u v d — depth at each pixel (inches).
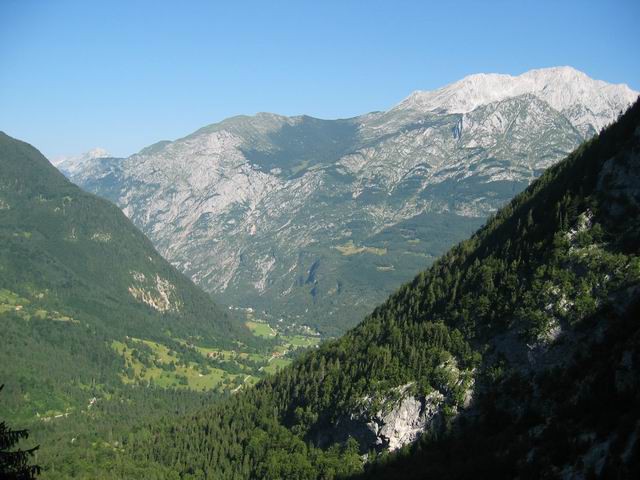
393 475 7687.0
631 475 5359.3
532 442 6756.9
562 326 7755.9
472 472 6894.7
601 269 7839.6
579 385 6958.7
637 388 6205.7
